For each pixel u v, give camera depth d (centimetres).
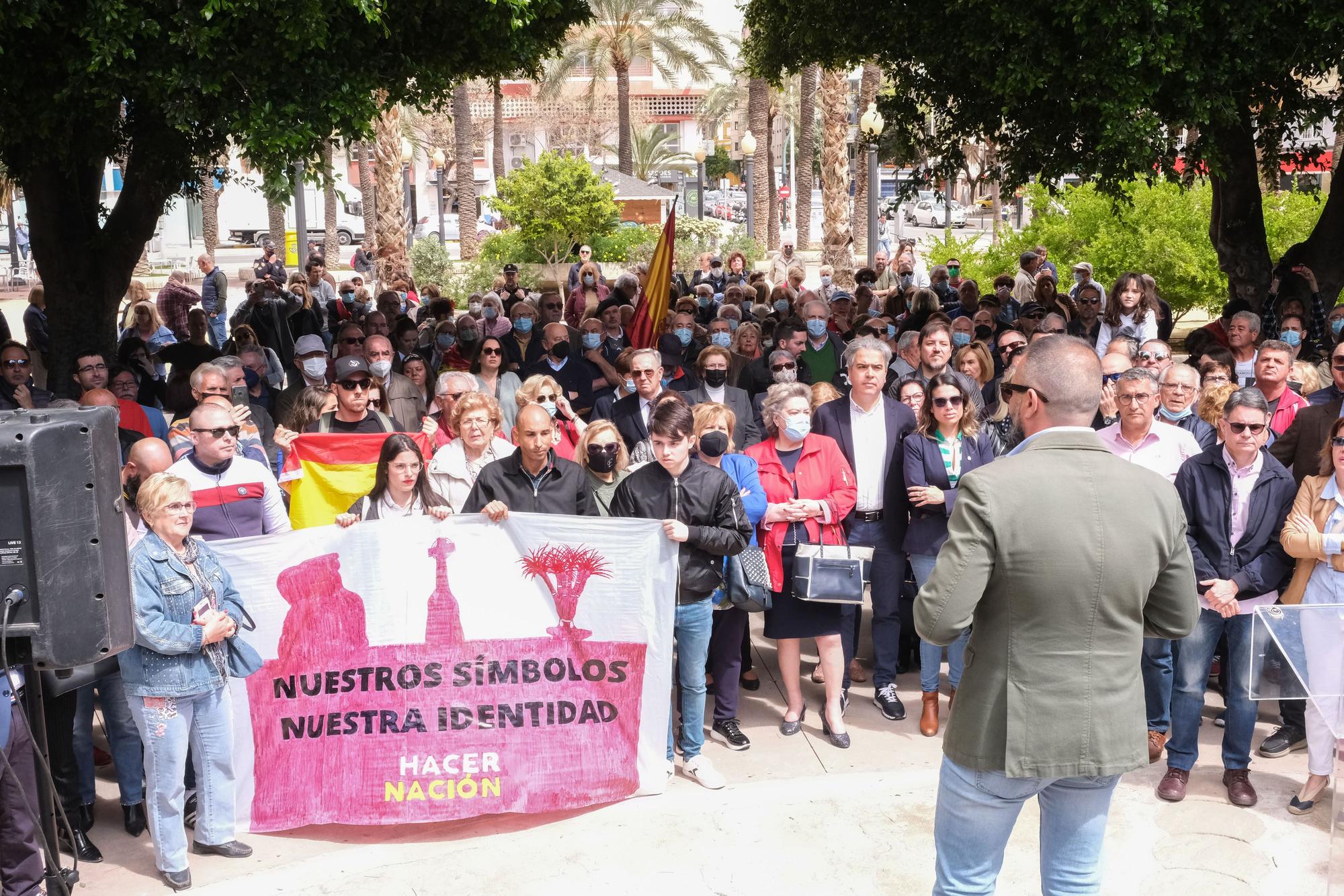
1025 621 315
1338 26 962
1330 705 412
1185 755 527
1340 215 1340
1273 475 516
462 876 473
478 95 6519
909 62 1198
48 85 864
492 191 6550
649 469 550
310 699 519
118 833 516
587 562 532
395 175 2931
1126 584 311
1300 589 514
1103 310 1109
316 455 646
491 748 523
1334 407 599
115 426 379
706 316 1535
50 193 1149
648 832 505
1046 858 340
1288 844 489
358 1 784
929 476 593
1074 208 2169
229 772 490
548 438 546
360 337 1073
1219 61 989
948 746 336
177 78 775
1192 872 468
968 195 6253
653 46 4728
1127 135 970
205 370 666
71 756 488
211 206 4031
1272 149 1335
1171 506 320
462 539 530
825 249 2917
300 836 510
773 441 605
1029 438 330
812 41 1329
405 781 517
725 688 590
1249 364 850
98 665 456
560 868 478
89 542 364
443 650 527
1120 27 942
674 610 532
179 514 458
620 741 534
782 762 570
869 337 634
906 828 508
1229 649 524
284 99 803
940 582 313
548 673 532
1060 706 313
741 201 6462
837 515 586
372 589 525
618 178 3950
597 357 1055
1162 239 2055
